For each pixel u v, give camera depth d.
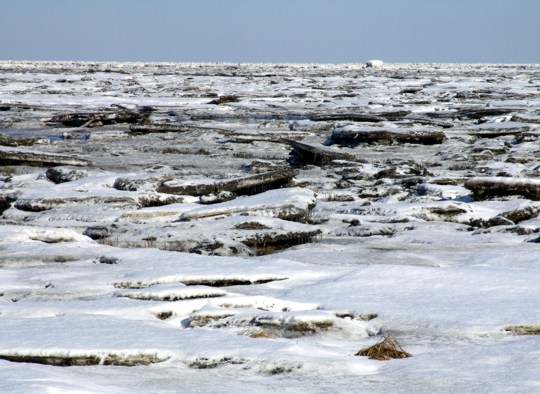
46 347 12.05
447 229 27.56
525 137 57.00
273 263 19.61
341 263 21.09
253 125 71.12
